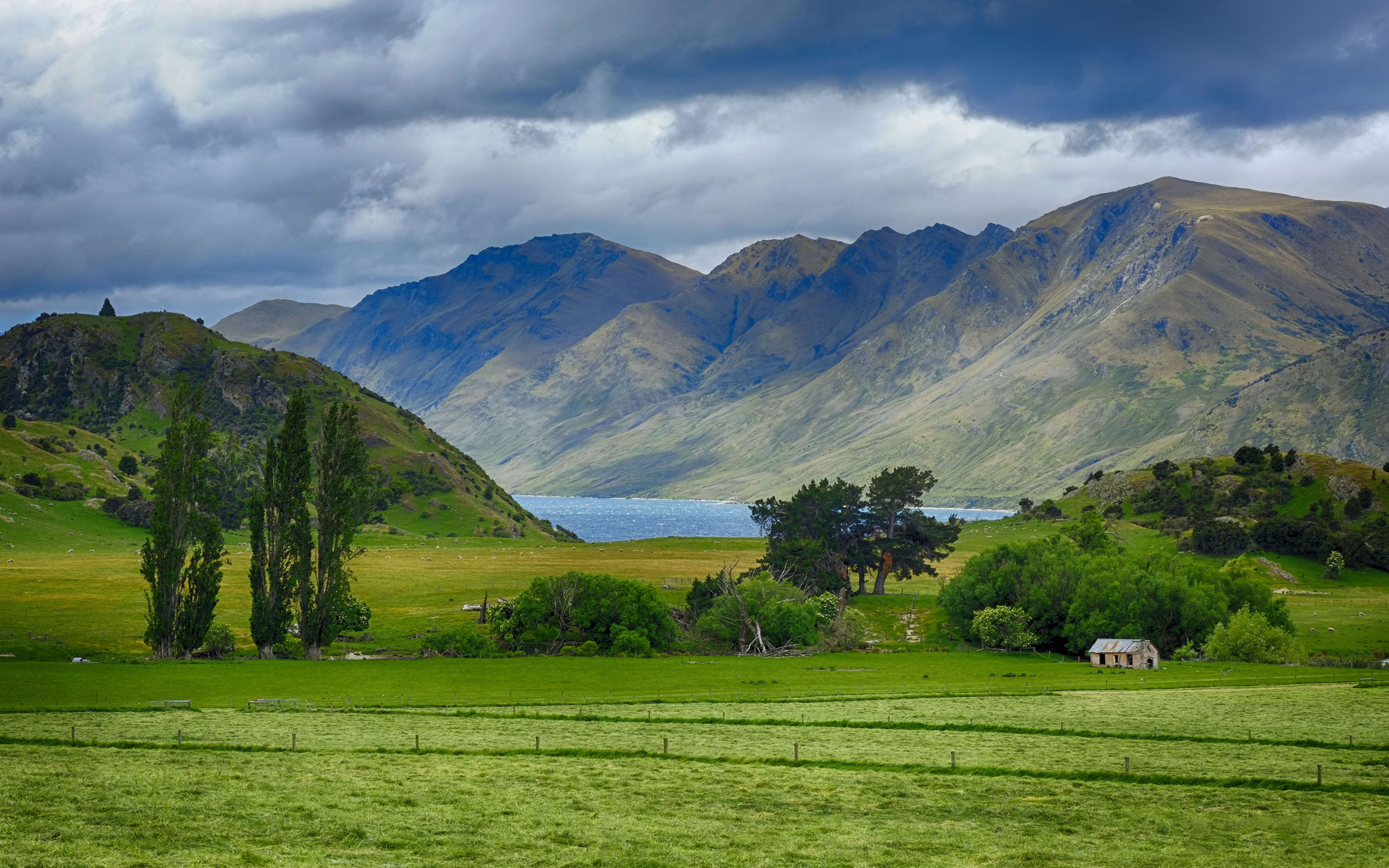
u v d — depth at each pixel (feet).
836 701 335.47
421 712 299.99
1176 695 351.25
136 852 152.25
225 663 402.52
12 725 260.62
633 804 189.78
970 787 208.64
